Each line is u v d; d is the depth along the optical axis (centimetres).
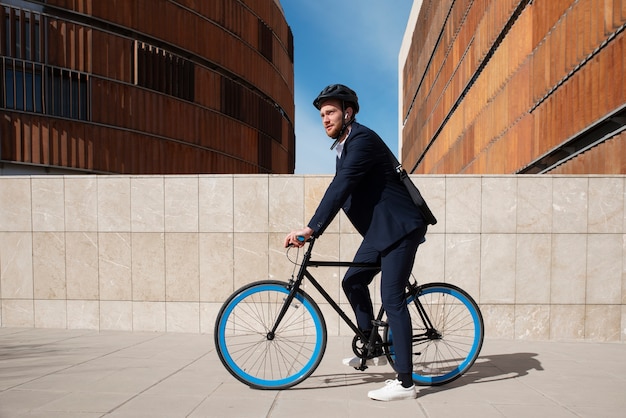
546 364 328
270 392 258
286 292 273
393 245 253
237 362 282
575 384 276
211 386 268
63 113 1584
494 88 1279
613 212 418
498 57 1251
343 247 434
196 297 441
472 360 286
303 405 235
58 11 1630
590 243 419
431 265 428
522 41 1055
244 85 2362
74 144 1598
